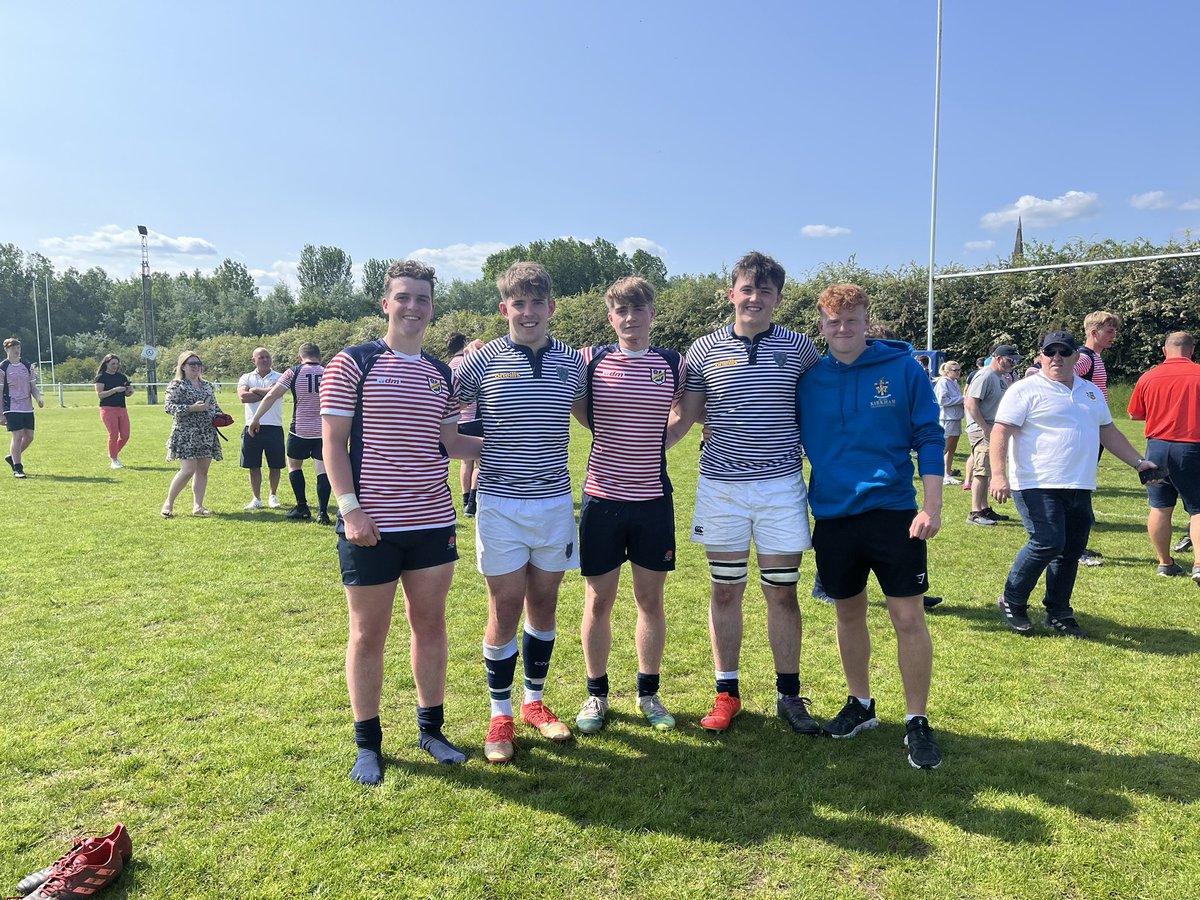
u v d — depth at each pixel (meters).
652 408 3.20
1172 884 2.31
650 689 3.46
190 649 4.18
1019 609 4.55
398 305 2.87
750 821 2.64
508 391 3.03
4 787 2.79
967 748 3.15
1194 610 4.91
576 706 3.58
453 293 67.06
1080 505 4.39
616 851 2.48
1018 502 4.51
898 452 3.12
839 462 3.16
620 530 3.27
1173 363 5.59
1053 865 2.40
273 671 3.88
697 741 3.24
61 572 5.72
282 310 67.44
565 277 74.81
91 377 48.34
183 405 7.69
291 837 2.53
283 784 2.84
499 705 3.19
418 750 3.13
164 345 72.81
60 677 3.78
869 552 3.12
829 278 24.25
